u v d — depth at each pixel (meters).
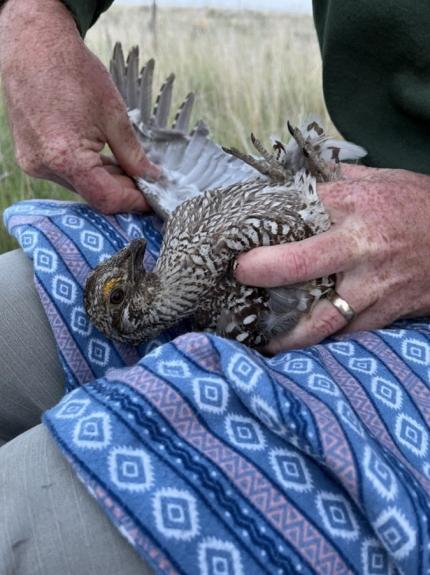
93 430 0.48
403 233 0.58
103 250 0.64
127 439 0.48
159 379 0.50
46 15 0.69
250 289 0.60
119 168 0.72
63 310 0.60
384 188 0.60
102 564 0.47
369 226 0.58
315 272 0.57
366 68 0.66
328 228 0.60
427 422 0.52
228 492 0.47
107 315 0.60
